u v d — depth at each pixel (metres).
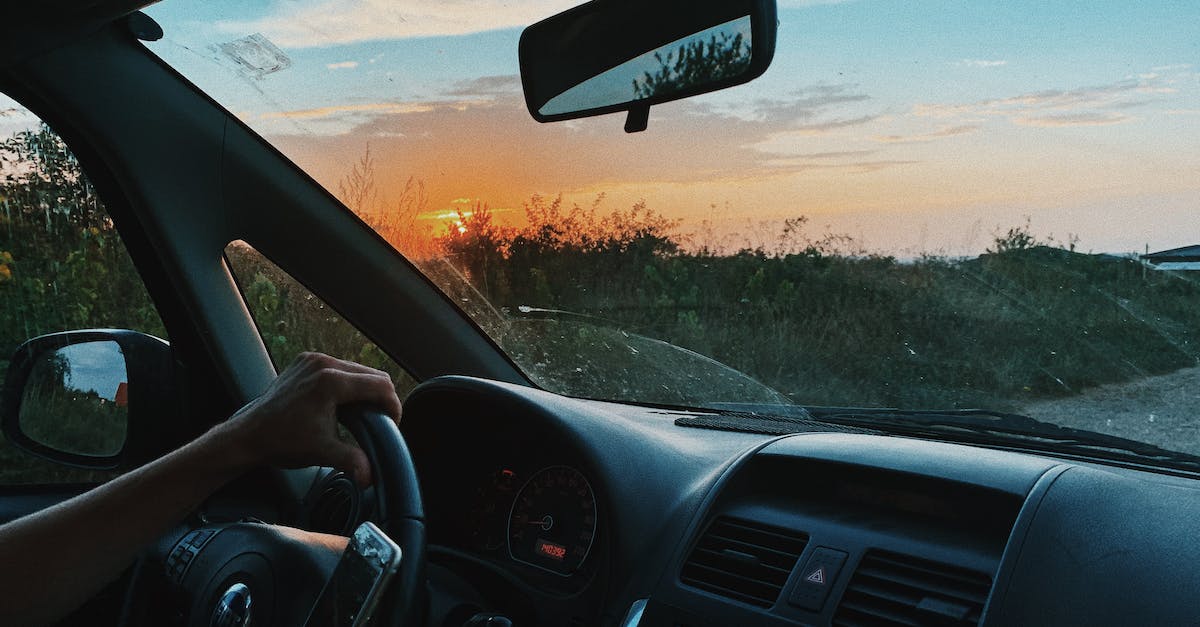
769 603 1.46
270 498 2.55
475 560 1.78
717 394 2.69
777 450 1.71
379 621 0.96
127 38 2.42
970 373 2.25
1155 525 1.35
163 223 2.48
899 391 2.39
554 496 1.81
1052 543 1.33
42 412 2.55
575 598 1.67
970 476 1.49
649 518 1.66
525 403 1.78
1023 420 1.88
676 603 1.53
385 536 0.98
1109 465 1.74
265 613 1.25
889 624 1.36
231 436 0.96
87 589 0.91
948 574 1.37
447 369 2.84
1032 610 1.27
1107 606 1.25
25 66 2.21
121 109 2.38
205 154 2.54
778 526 1.56
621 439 1.77
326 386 1.01
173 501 0.93
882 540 1.46
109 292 2.67
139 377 2.54
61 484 2.61
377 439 1.08
